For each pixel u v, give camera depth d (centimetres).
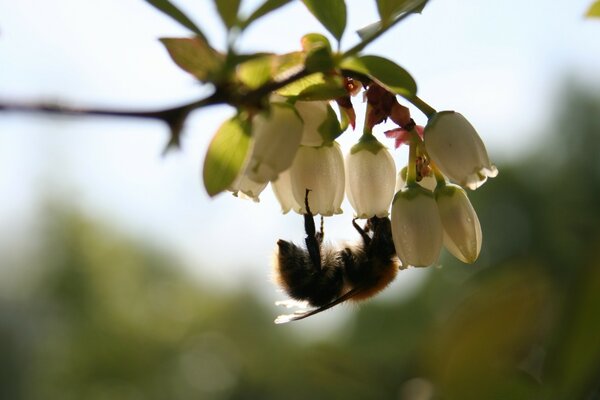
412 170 22
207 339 134
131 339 138
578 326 16
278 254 26
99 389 135
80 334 137
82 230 143
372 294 26
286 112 20
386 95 21
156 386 135
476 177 21
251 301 137
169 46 19
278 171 20
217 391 125
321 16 20
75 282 140
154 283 144
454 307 17
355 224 26
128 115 19
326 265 26
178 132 19
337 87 20
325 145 21
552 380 16
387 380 21
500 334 17
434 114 21
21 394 134
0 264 139
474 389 17
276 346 121
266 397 119
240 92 19
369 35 20
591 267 16
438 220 22
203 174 20
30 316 139
